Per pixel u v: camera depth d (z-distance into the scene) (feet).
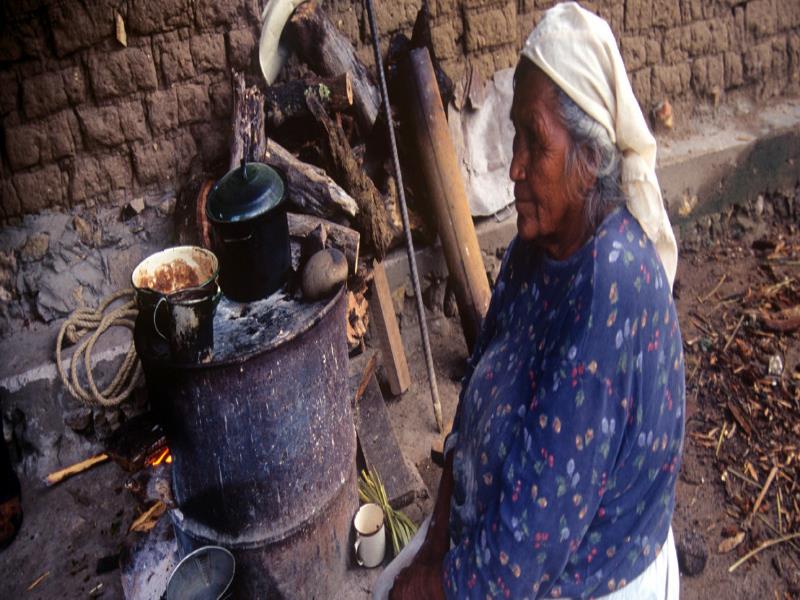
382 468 9.82
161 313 6.56
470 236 10.91
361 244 10.43
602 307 3.85
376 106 10.94
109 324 10.15
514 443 4.15
